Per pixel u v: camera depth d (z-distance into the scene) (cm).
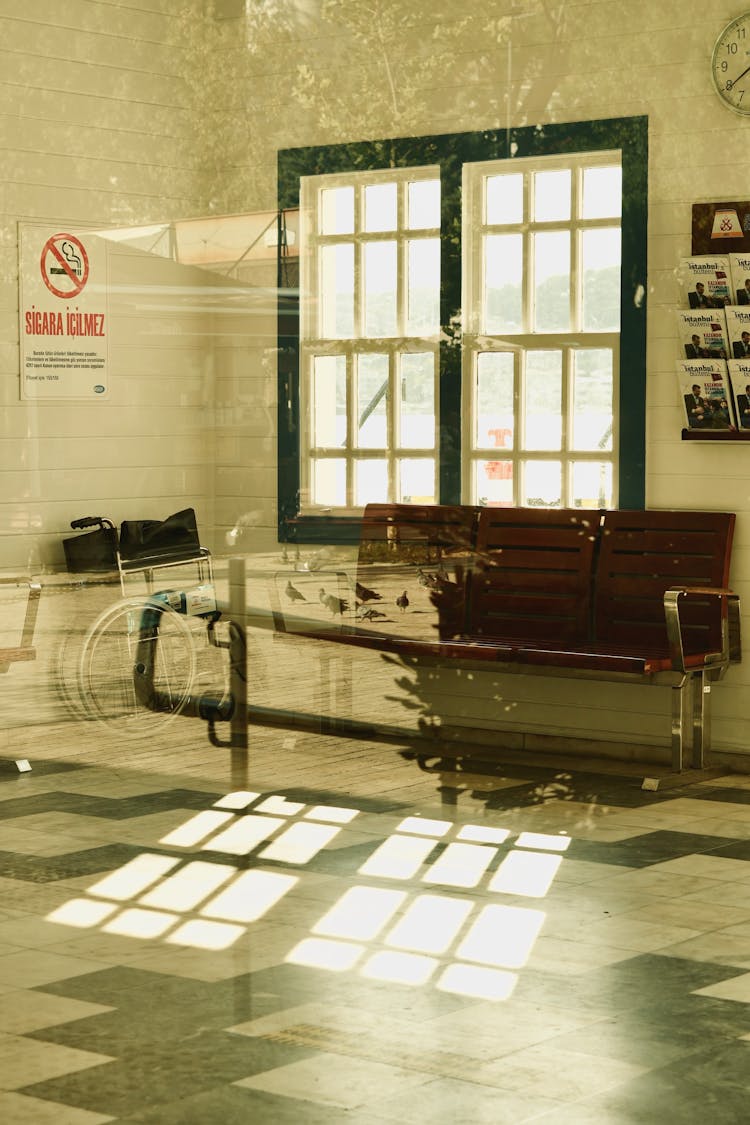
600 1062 318
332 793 566
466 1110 294
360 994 360
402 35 559
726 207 563
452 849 493
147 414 583
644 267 571
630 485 586
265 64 564
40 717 593
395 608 593
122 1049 325
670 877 461
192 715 600
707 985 365
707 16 554
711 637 590
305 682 600
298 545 592
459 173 562
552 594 587
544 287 568
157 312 576
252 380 581
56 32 554
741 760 603
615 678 582
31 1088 304
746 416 575
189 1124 287
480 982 367
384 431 580
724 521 583
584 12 553
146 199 570
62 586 583
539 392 575
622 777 590
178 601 596
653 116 562
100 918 421
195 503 590
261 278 579
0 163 551
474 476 582
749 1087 304
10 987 365
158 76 563
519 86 554
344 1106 296
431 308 569
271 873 465
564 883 455
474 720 599
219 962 383
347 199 570
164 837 507
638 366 577
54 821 527
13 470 567
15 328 562
